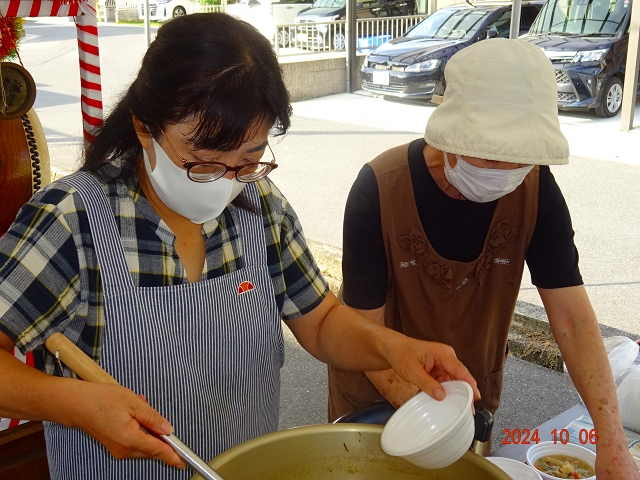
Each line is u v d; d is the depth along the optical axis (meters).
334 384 1.78
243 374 1.17
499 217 1.54
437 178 1.52
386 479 1.14
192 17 0.95
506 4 10.05
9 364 0.96
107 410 0.92
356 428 1.14
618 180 5.97
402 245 1.57
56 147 7.07
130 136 1.06
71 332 1.05
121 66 11.52
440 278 1.59
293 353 3.55
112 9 19.50
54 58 13.51
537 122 1.29
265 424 1.25
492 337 1.69
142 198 1.07
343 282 1.65
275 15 12.88
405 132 8.00
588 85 7.98
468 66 1.34
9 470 1.82
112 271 1.04
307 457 1.13
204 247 1.14
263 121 0.95
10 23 1.89
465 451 1.02
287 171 6.51
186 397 1.11
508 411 3.05
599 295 3.90
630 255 4.44
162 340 1.08
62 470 1.15
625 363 1.72
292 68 9.95
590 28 8.47
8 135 1.91
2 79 1.86
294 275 1.28
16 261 0.97
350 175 6.38
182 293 1.09
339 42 11.45
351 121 8.64
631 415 1.62
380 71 9.41
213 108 0.90
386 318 1.71
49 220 1.00
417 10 12.77
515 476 1.39
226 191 1.01
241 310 1.15
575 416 1.71
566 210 1.58
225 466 1.04
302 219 5.23
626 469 1.32
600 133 7.55
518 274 1.61
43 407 0.94
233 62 0.90
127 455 0.94
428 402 1.12
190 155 0.97
